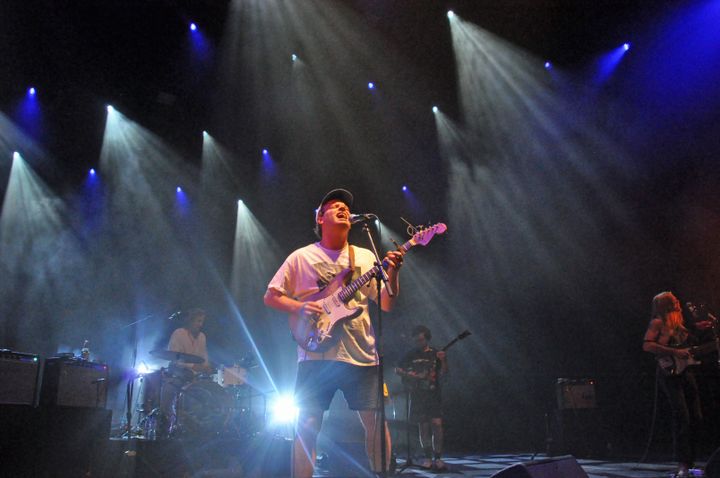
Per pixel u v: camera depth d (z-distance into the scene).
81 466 5.84
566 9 10.70
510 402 12.55
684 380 5.53
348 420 6.82
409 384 7.55
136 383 10.14
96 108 12.20
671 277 10.90
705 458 7.63
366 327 3.33
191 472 6.29
